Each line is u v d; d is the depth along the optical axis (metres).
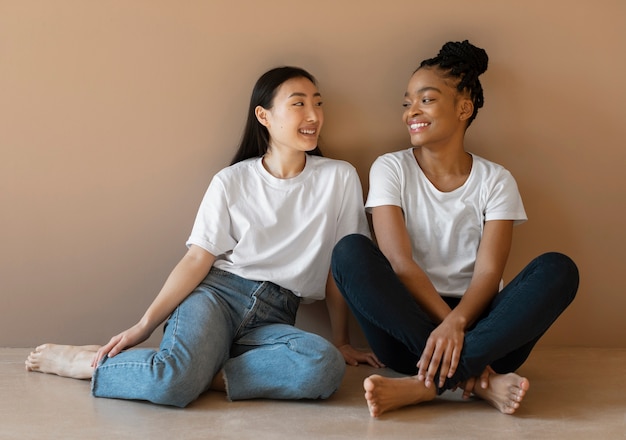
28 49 2.52
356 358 2.46
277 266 2.34
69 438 1.73
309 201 2.38
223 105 2.58
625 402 2.04
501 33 2.57
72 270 2.60
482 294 2.16
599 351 2.63
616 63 2.59
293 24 2.56
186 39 2.55
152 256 2.61
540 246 2.66
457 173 2.40
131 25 2.54
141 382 1.98
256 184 2.38
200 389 2.01
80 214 2.59
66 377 2.24
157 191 2.60
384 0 2.56
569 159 2.62
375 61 2.58
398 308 2.01
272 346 2.07
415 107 2.36
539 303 1.95
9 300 2.59
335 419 1.89
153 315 2.19
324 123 2.61
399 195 2.38
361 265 2.02
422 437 1.76
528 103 2.60
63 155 2.57
